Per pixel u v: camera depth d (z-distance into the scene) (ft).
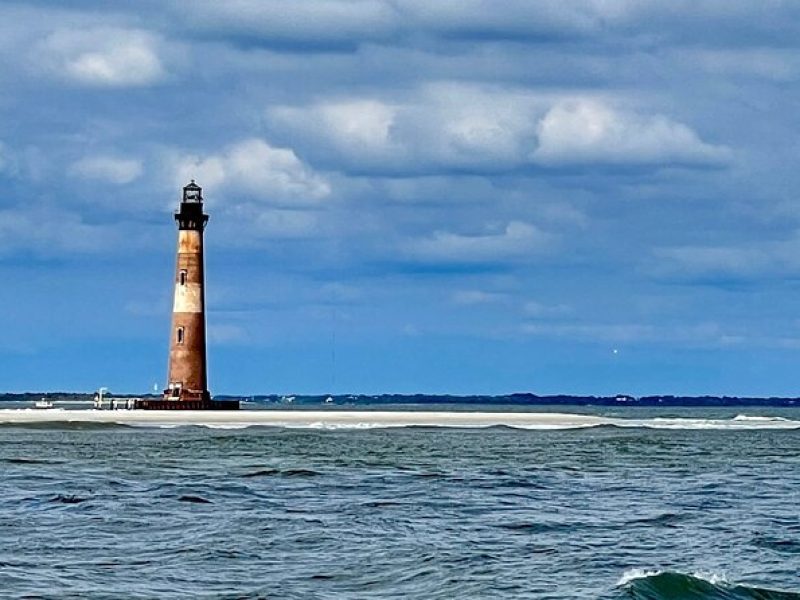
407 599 217.77
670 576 229.86
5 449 575.38
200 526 297.33
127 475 434.71
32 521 305.32
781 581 239.91
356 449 597.11
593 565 250.16
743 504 363.35
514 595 221.25
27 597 214.90
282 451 574.15
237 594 220.02
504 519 319.47
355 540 276.41
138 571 239.30
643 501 369.30
